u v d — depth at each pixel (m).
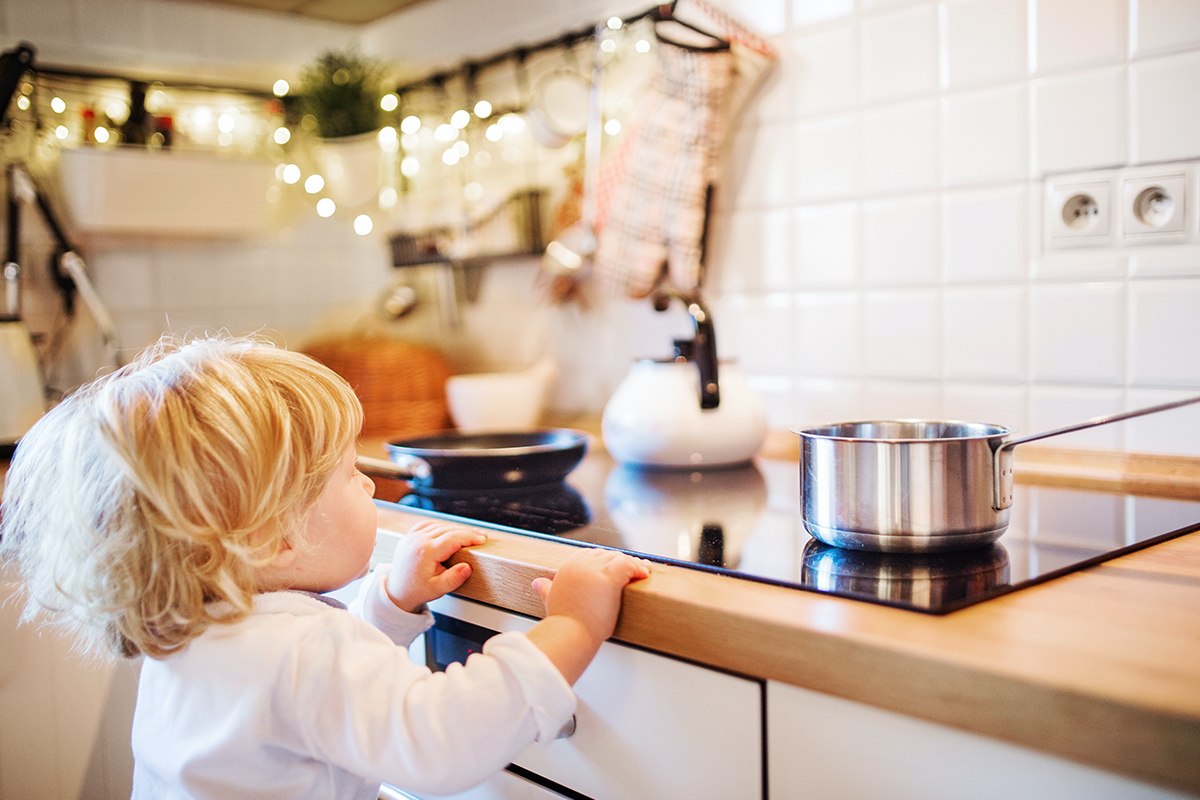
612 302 1.62
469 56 1.80
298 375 0.71
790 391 1.38
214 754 0.61
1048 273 1.11
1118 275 1.05
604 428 1.21
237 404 0.65
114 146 1.71
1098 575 0.67
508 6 1.71
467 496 1.07
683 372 1.15
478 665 0.62
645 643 0.66
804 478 0.77
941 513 0.70
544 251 1.66
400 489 1.15
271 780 0.62
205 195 1.74
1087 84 1.05
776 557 0.74
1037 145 1.10
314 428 0.69
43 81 1.66
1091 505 0.92
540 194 1.67
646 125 1.40
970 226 1.17
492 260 1.82
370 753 0.59
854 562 0.71
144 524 0.62
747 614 0.58
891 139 1.23
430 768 0.58
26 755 1.07
